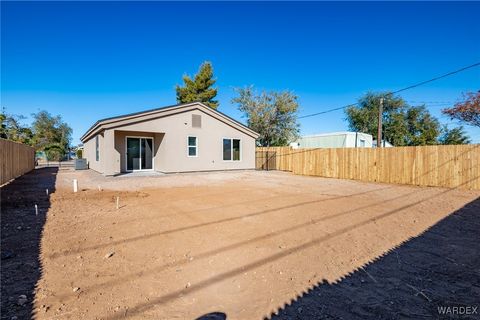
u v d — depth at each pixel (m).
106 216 5.91
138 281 3.11
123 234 4.72
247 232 4.91
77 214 6.04
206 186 10.85
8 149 12.05
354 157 14.31
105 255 3.79
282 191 9.67
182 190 9.73
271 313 2.55
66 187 10.30
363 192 9.68
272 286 3.06
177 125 15.88
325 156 15.85
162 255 3.85
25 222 5.34
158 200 7.77
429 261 3.78
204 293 2.89
